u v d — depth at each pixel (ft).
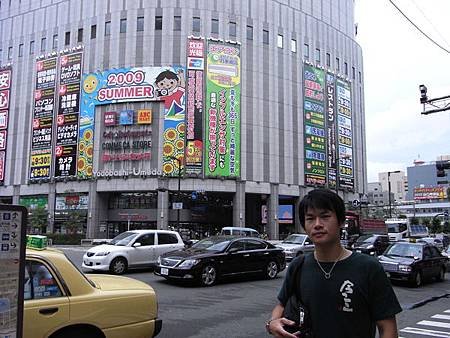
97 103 178.40
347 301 8.22
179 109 172.45
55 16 195.31
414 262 51.57
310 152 195.00
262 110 184.44
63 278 16.05
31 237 17.17
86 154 177.68
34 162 188.75
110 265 54.13
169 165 169.78
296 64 197.88
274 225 180.65
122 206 179.01
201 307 34.24
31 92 195.93
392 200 402.72
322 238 8.65
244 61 183.83
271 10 193.88
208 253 46.78
